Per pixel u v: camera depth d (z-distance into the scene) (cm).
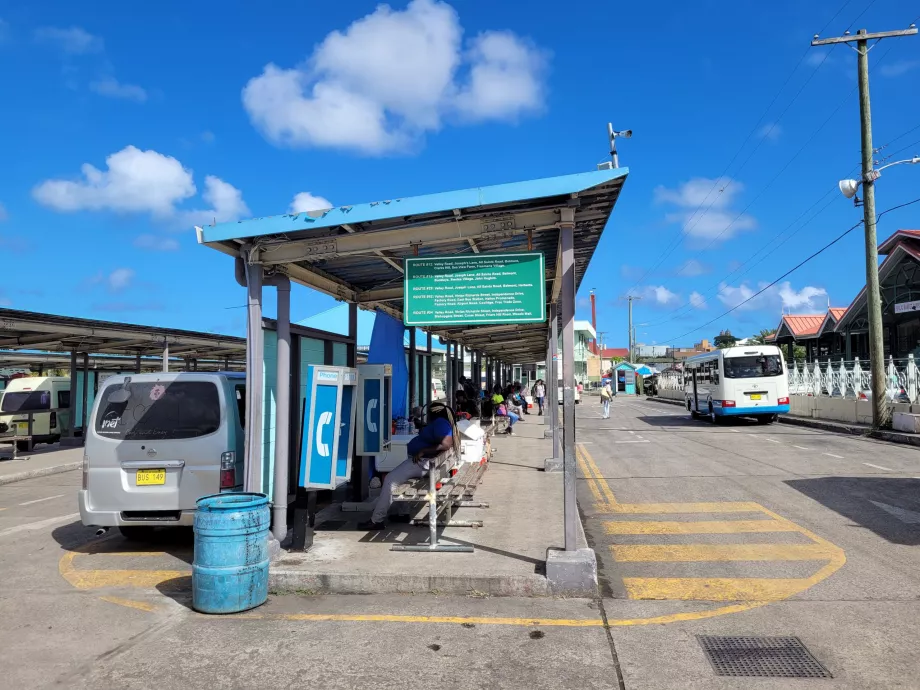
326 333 855
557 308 1257
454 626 488
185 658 438
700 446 1662
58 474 1453
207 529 524
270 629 486
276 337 727
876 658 424
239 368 3011
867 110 1805
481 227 617
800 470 1207
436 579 559
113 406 718
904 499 924
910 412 1809
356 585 563
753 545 712
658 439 1878
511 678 404
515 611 519
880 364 1797
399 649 447
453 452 756
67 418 2055
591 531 780
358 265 775
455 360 1716
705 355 2586
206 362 2797
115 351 2147
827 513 852
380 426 778
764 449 1555
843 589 562
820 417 2356
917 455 1377
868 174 1803
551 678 403
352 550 653
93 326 1537
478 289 608
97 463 701
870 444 1603
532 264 605
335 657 436
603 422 2658
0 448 1647
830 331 3300
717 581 593
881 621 487
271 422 732
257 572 532
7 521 917
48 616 523
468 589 557
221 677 410
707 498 970
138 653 448
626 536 759
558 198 588
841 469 1206
